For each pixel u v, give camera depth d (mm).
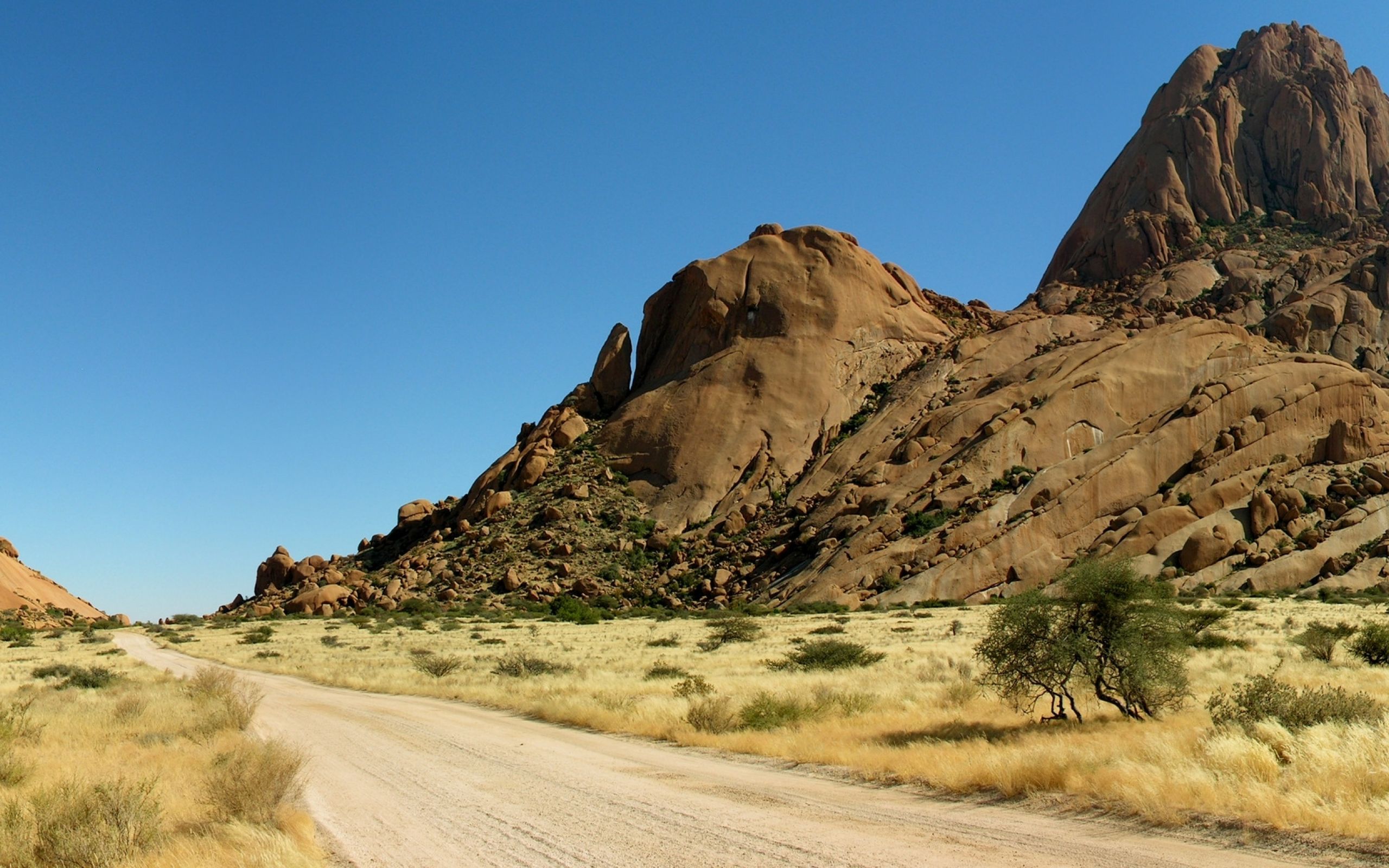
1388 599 70812
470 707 27641
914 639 52188
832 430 123062
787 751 16656
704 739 18641
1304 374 110812
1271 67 193000
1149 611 18984
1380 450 102062
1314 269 148375
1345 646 35156
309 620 96625
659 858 9672
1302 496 93000
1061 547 92062
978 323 148375
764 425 122438
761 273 137000
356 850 10492
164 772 15359
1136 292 156000
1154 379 113375
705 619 83812
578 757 17250
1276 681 17625
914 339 136500
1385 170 182000
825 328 132250
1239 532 89938
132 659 58125
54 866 10109
